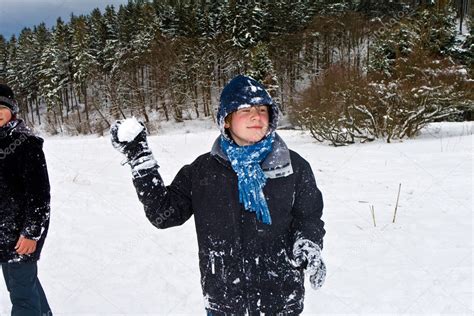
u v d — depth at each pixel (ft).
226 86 6.38
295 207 6.61
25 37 145.79
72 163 31.78
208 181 6.34
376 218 17.11
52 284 12.02
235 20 142.72
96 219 17.95
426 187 21.75
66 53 131.34
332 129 41.50
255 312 6.18
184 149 38.88
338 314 10.05
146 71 138.72
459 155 29.68
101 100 124.16
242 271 6.19
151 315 10.38
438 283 11.29
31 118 144.15
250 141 6.26
